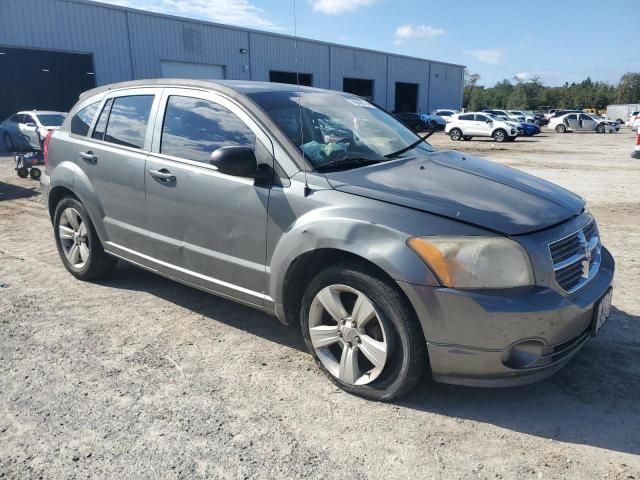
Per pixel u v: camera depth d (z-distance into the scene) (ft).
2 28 70.28
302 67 120.67
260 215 10.57
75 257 15.93
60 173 15.40
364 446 8.54
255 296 11.07
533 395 9.99
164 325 13.02
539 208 9.55
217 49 99.66
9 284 15.76
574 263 9.28
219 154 10.02
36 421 9.18
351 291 9.57
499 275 8.43
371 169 10.68
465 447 8.52
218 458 8.25
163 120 12.83
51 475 7.88
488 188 10.13
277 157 10.56
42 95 106.22
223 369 10.93
